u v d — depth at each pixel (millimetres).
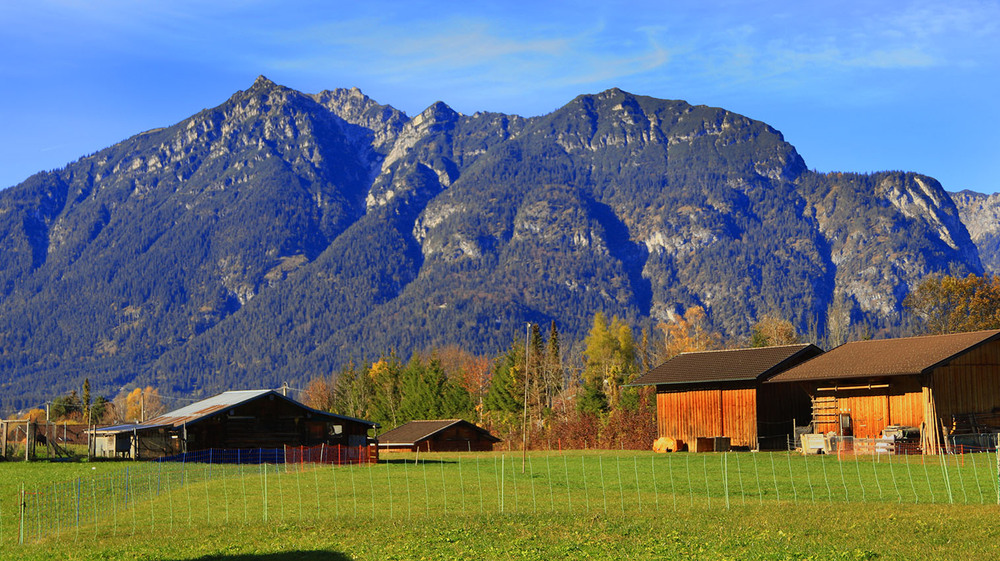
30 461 68812
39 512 37375
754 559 24391
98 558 27281
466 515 33625
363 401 166625
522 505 36875
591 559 25172
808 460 53344
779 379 62406
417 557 26109
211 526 32812
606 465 56094
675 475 47844
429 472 53719
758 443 65562
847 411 59438
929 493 35875
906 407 56469
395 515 34344
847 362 60562
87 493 43531
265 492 42156
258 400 69875
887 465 47906
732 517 31031
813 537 26891
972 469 43469
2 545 30391
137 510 37406
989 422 56688
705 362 72125
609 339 184000
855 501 34594
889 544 25484
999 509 30562
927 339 60375
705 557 24891
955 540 25641
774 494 38188
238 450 66062
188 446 67375
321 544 28375
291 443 70250
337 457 64250
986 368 57812
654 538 27672
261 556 26906
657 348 167750
